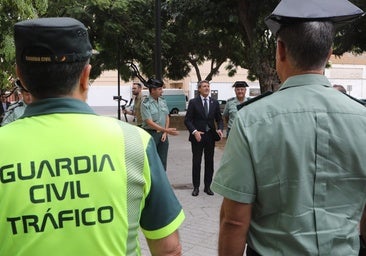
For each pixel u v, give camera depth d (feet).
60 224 4.33
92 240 4.38
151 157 4.89
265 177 5.41
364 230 5.93
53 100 4.69
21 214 4.27
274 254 5.49
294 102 5.49
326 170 5.36
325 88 5.63
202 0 42.57
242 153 5.46
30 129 4.57
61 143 4.50
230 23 45.21
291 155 5.31
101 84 126.62
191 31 59.26
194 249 14.65
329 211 5.41
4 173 4.36
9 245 4.28
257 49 40.70
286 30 5.58
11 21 16.25
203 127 22.04
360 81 144.25
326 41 5.47
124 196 4.56
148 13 54.65
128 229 4.57
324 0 5.52
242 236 5.62
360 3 34.94
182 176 27.71
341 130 5.38
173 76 75.31
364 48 47.57
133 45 55.88
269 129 5.39
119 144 4.68
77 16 46.47
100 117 4.88
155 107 23.31
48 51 4.50
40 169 4.39
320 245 5.31
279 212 5.46
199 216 18.39
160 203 4.97
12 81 18.11
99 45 55.36
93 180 4.45
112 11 49.78
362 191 5.52
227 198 5.57
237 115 5.66
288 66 5.76
